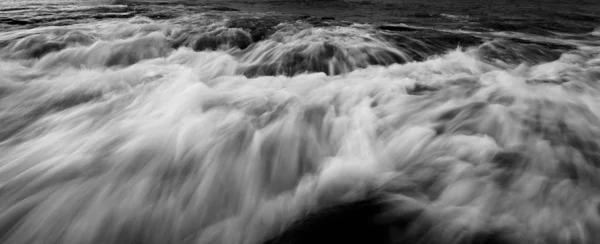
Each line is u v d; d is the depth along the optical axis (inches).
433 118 178.7
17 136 161.8
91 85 221.5
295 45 314.3
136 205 117.6
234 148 149.9
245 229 111.3
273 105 193.0
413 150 148.6
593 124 166.9
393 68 270.2
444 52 316.8
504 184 119.8
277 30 383.9
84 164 136.7
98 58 285.7
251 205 121.8
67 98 203.6
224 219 115.7
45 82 226.2
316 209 113.9
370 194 116.6
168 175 132.4
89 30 351.9
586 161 133.6
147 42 321.4
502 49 326.0
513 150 142.7
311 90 220.2
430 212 105.3
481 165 132.3
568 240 93.9
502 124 167.6
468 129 164.9
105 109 188.9
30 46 291.1
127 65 283.7
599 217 102.5
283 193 127.2
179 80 232.2
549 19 622.5
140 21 430.9
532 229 98.0
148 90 214.2
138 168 135.6
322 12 793.6
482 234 95.4
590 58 307.7
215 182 131.4
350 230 96.7
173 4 889.5
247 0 1280.8
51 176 129.4
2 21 399.5
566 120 170.7
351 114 186.9
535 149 143.2
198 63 283.1
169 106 190.1
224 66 274.8
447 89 219.1
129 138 155.6
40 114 185.2
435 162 136.9
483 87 219.8
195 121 169.8
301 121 176.2
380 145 155.1
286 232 98.9
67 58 278.7
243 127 165.3
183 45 328.8
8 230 108.0
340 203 114.3
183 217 115.6
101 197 120.0
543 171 127.2
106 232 108.9
